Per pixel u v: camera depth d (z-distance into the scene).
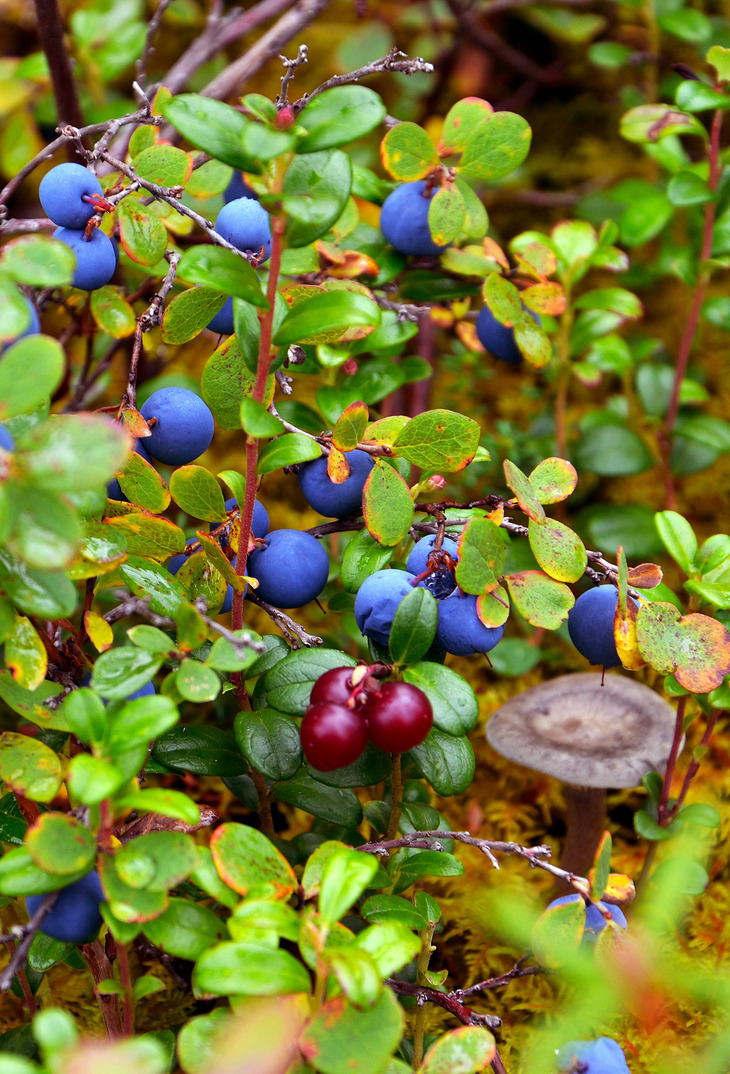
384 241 0.38
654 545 0.42
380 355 0.38
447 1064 0.30
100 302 0.34
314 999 0.30
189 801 0.30
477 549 0.32
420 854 0.33
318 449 0.32
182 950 0.30
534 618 0.32
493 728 0.37
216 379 0.33
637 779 0.36
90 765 0.29
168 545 0.33
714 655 0.32
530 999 0.36
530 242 0.40
